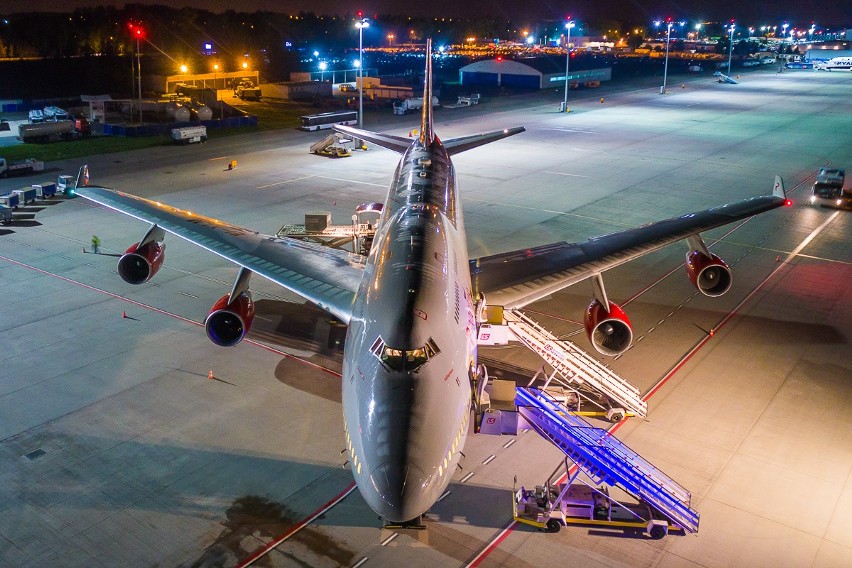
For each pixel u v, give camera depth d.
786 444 19.97
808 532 16.45
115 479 18.02
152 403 21.67
